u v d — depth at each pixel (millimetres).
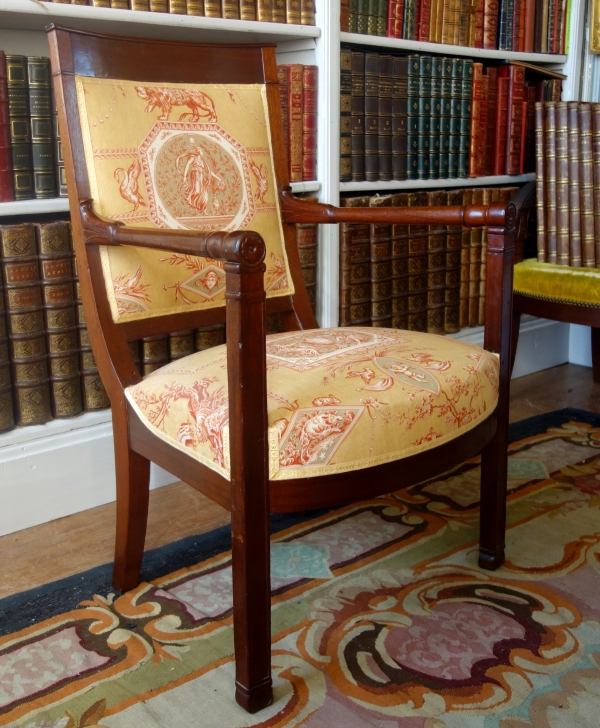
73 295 1615
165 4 1594
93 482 1714
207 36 1810
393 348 1238
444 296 2281
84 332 1645
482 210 1269
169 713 1066
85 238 1229
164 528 1631
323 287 1972
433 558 1480
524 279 2178
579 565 1445
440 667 1153
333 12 1836
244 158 1421
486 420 1259
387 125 2051
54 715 1062
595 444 2047
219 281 1383
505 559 1471
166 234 1042
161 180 1306
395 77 2037
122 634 1249
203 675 1146
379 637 1228
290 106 1856
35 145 1538
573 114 2139
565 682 1118
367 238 2029
